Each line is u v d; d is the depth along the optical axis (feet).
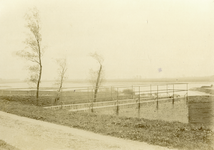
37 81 84.33
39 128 32.99
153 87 214.69
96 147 23.16
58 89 89.35
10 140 25.67
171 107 71.92
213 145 23.75
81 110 59.41
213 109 62.34
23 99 79.00
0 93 87.61
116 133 29.50
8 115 45.70
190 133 29.14
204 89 147.02
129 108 63.00
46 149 22.22
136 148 22.80
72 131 31.12
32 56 84.12
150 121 39.06
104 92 93.09
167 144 24.21
